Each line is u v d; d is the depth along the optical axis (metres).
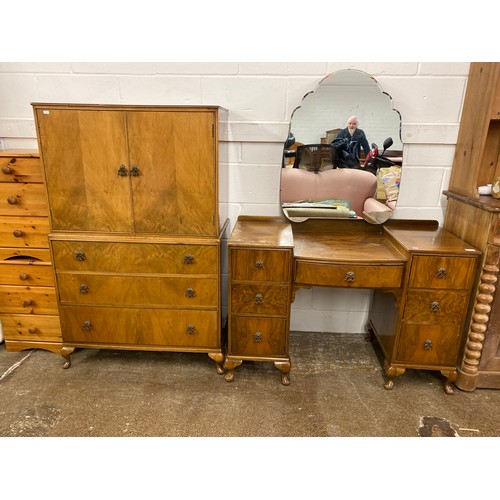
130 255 2.02
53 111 1.83
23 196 2.07
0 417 1.85
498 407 1.97
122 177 1.92
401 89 2.16
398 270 1.90
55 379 2.14
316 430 1.81
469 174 2.04
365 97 2.14
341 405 1.97
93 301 2.11
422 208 2.37
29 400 1.97
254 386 2.11
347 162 2.24
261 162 2.34
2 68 2.22
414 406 1.97
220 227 2.16
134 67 2.19
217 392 2.06
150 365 2.28
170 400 1.99
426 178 2.31
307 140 2.22
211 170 1.90
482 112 1.92
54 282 2.09
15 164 2.01
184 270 2.03
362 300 2.58
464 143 2.11
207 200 1.94
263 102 2.22
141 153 1.88
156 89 2.22
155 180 1.92
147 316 2.12
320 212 2.32
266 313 2.02
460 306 1.93
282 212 2.40
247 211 2.44
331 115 2.18
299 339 2.58
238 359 2.10
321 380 2.17
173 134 1.85
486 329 1.98
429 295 1.92
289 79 2.17
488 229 1.82
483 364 2.05
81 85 2.24
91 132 1.86
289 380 2.14
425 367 2.05
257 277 1.96
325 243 2.16
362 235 2.34
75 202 1.97
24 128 2.33
